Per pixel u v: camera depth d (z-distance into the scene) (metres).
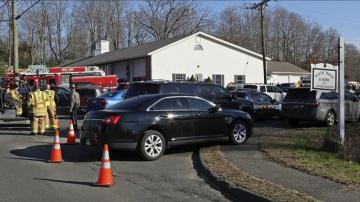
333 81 13.44
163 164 11.61
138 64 43.03
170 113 12.61
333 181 9.04
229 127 13.98
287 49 97.88
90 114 12.41
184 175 10.30
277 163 10.92
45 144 15.23
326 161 11.12
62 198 8.17
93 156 12.88
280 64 69.88
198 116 13.19
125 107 12.36
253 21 89.19
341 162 11.01
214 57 43.03
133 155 12.97
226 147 13.58
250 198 8.06
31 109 17.92
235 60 43.97
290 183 8.87
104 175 9.21
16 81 21.92
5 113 20.45
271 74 60.72
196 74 42.25
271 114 22.97
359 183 8.84
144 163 11.76
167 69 41.09
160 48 40.59
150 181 9.67
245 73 44.47
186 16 77.19
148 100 12.52
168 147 12.61
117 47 83.81
